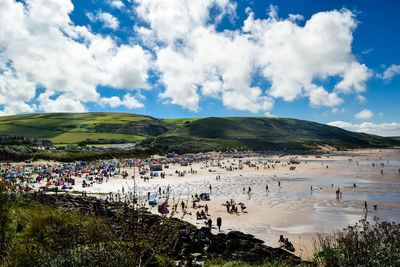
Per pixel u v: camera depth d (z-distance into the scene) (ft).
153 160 401.90
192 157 500.74
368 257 19.45
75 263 14.20
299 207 106.11
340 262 19.99
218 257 31.76
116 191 148.36
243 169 301.43
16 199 32.78
